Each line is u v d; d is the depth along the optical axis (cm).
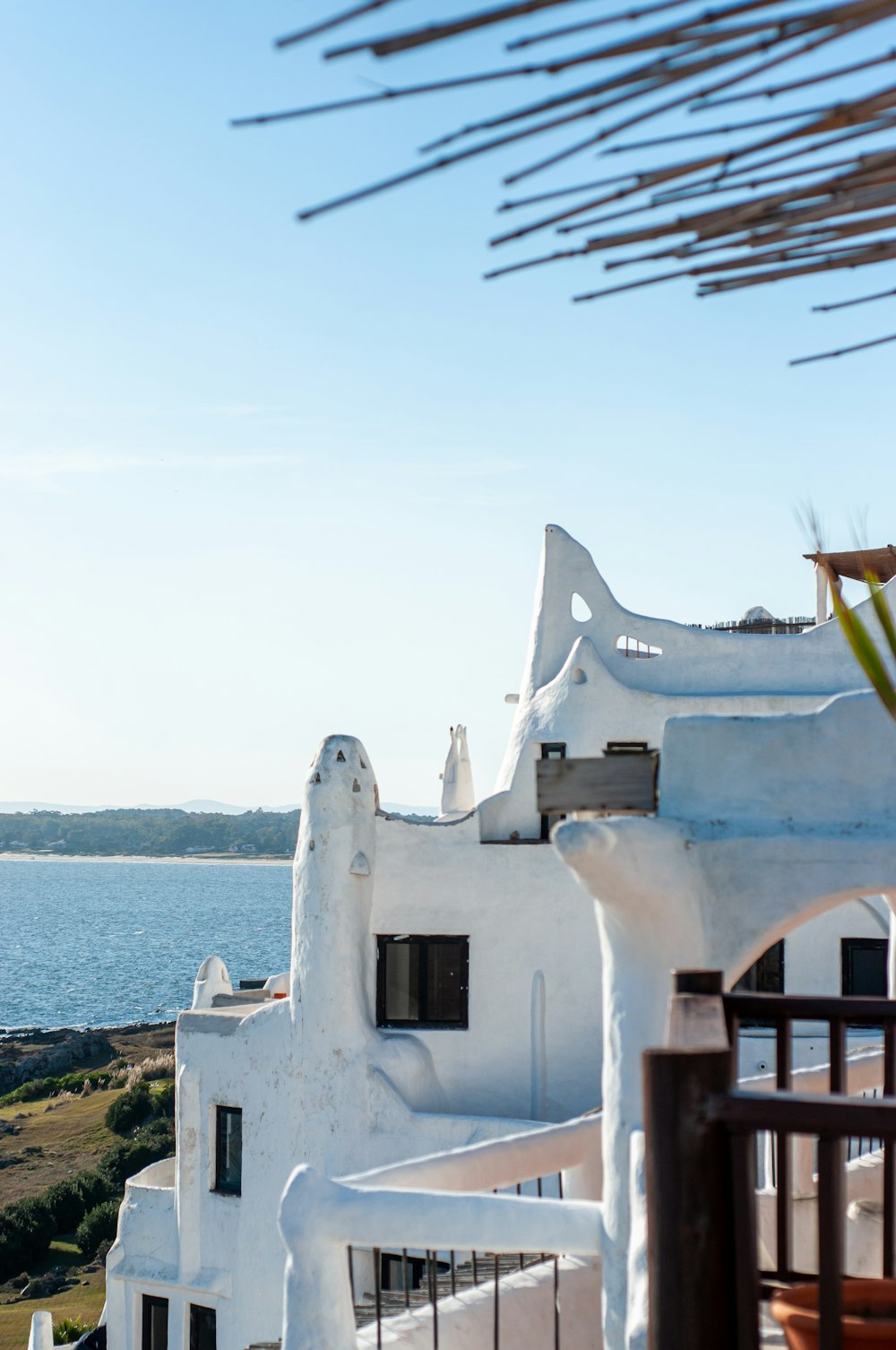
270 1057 2656
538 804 1084
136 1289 2828
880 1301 648
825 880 1146
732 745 1208
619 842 1074
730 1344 555
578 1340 1523
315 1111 2578
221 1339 2667
